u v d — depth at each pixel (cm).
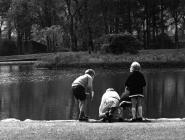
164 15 8875
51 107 2625
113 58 6412
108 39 6906
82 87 1642
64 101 2858
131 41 6881
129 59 6359
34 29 9812
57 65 6450
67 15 9450
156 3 8425
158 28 9056
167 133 1225
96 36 8212
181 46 8869
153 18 8631
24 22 9531
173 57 6328
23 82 4231
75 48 8550
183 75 4684
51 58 6531
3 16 10194
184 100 2803
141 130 1272
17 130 1304
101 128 1322
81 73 5366
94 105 2622
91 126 1380
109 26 8938
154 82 3975
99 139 1170
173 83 3841
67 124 1469
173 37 9988
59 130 1296
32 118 2264
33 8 9475
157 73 5081
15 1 9525
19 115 2362
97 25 8200
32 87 3759
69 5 8419
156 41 8569
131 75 1582
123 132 1248
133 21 8862
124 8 8350
